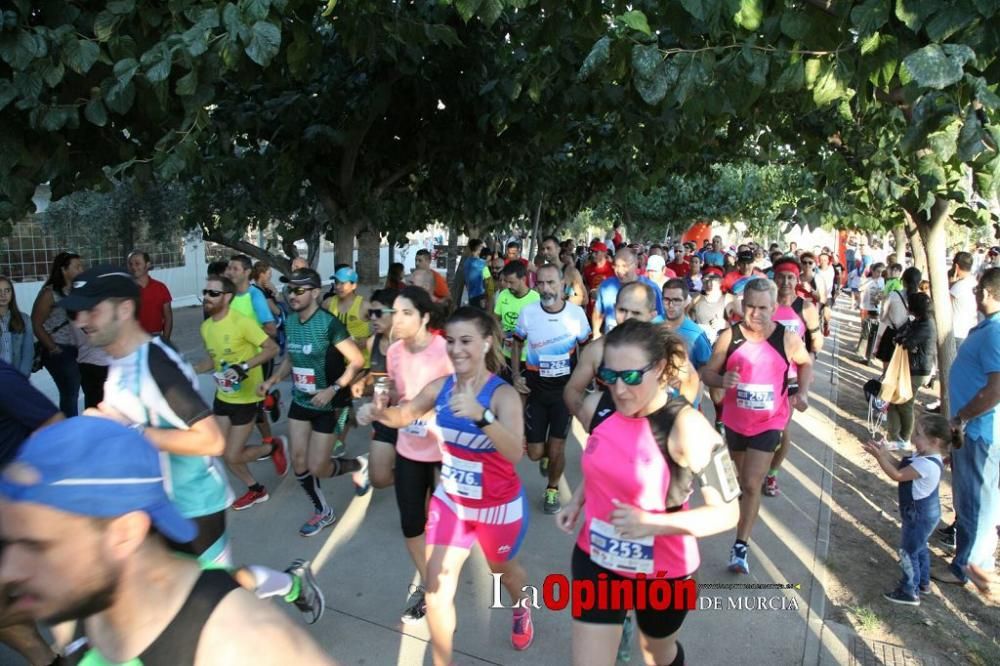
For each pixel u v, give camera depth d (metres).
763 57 3.12
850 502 5.95
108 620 1.23
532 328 5.25
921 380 7.30
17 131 4.14
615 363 2.51
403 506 3.76
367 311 5.16
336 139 6.96
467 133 7.88
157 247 19.94
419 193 9.46
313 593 2.99
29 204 4.38
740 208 27.58
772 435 4.40
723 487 2.52
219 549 3.04
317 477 4.98
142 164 4.25
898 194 4.64
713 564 4.64
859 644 3.85
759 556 4.78
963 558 4.49
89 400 6.20
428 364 4.07
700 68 3.04
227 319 4.92
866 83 3.24
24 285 16.11
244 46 3.44
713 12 2.93
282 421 7.64
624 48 3.30
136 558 1.20
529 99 6.42
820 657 3.70
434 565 3.19
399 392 4.19
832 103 5.42
